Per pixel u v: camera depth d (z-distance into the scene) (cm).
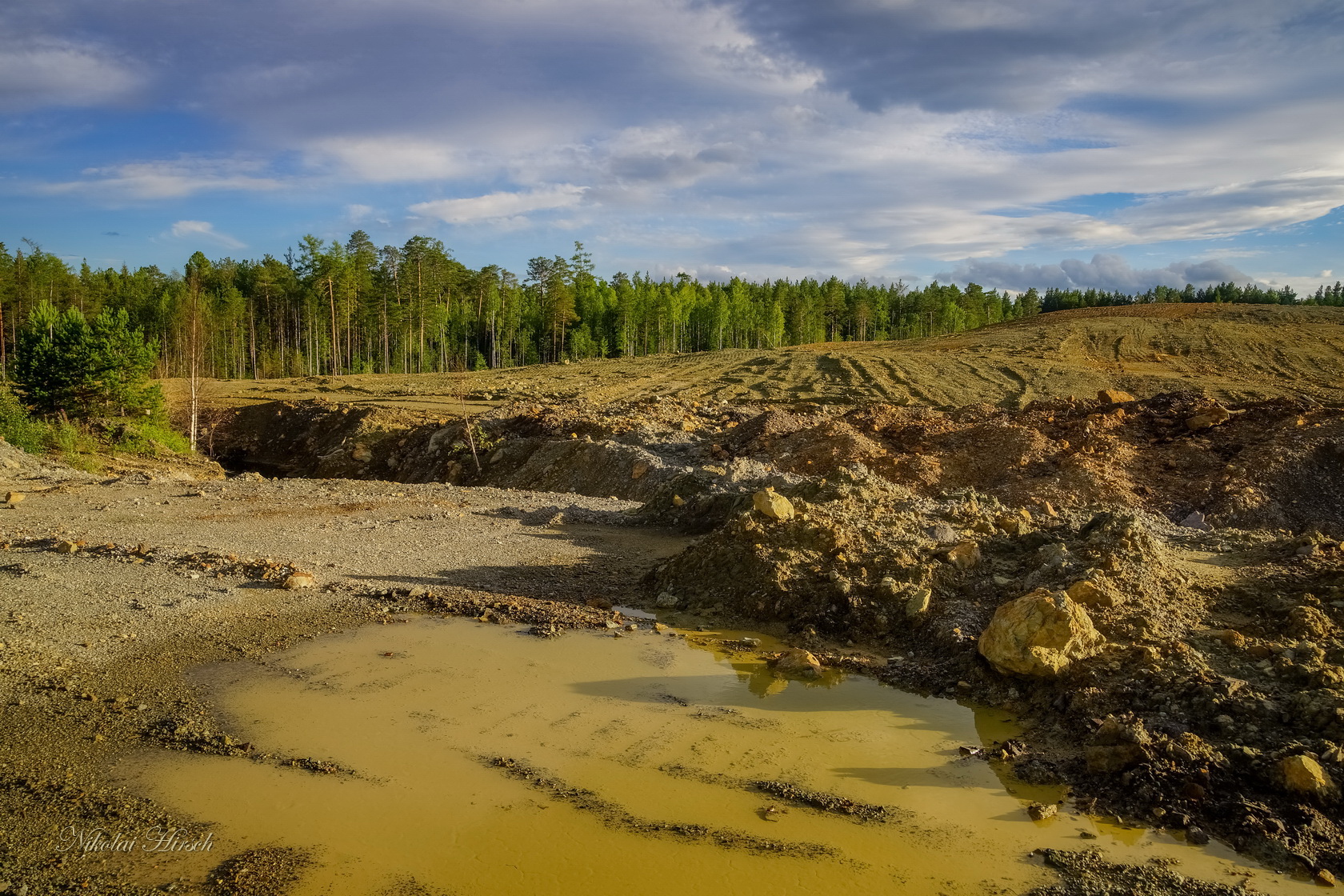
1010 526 1172
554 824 565
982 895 497
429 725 719
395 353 8844
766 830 564
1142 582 891
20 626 914
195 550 1275
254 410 5022
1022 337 7369
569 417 3369
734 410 3825
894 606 981
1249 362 5634
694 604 1104
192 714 727
